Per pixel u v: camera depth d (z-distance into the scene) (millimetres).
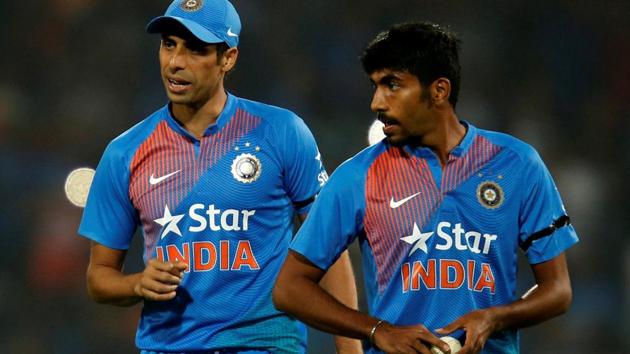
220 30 14867
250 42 47812
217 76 15023
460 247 13188
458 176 13336
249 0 48188
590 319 39312
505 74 48594
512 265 13484
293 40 48250
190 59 14703
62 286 40219
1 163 43656
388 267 13297
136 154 15039
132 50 47281
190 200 14859
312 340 34531
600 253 41875
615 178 45344
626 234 42406
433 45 13008
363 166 13508
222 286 14891
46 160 44594
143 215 15008
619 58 48906
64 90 46562
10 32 47031
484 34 49156
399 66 12906
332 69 48031
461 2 49562
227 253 14883
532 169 13492
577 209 43312
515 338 13711
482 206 13273
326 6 48844
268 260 15094
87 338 38938
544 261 13516
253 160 15023
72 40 47375
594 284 40469
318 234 13453
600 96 48375
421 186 13297
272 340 15141
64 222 41875
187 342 14992
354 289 15742
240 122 15219
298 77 47781
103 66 47094
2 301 39719
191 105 15047
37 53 47000
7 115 45125
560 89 48375
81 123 45750
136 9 48125
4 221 41875
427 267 13188
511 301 13469
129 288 14656
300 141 15336
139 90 46938
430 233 13195
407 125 13102
